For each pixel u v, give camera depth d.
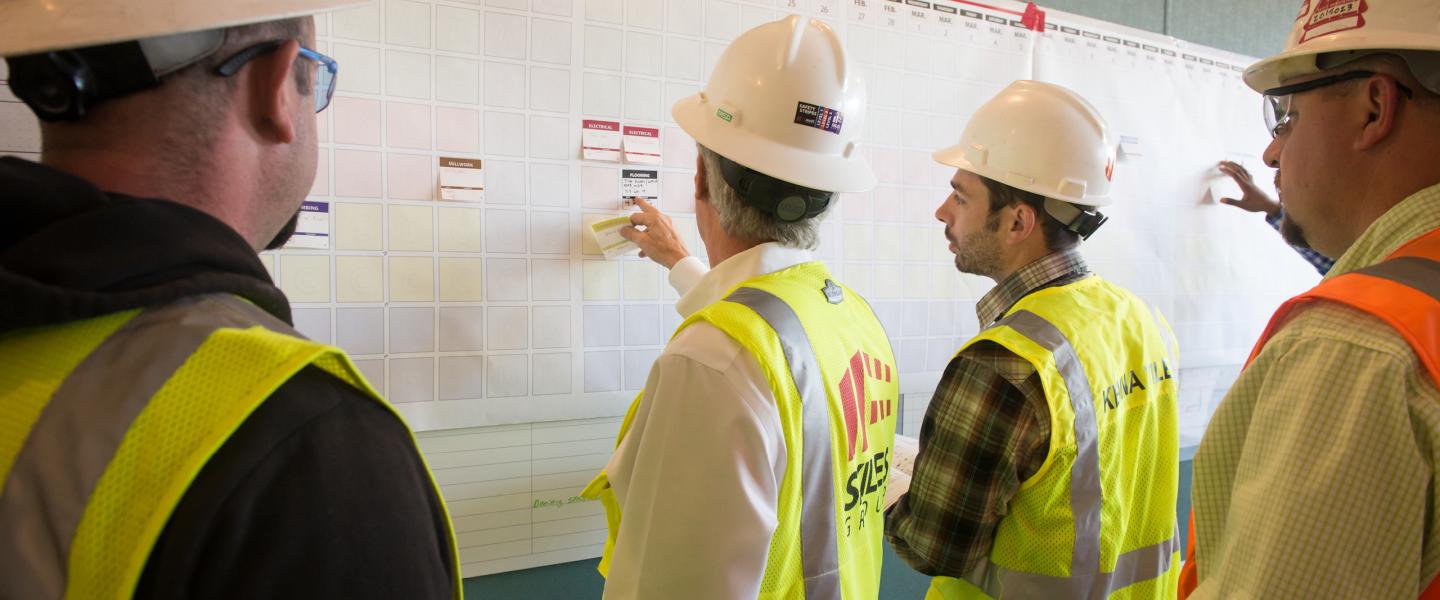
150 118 0.42
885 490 1.03
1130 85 1.91
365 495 0.39
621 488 0.88
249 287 0.43
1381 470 0.54
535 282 1.31
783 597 0.82
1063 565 1.00
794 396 0.79
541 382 1.33
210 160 0.44
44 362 0.37
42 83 0.39
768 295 0.85
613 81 1.35
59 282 0.35
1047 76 1.80
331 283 1.16
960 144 1.28
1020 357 0.99
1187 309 2.01
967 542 1.02
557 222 1.32
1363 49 0.64
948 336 1.74
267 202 0.50
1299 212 0.74
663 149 1.40
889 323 1.66
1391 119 0.64
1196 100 2.00
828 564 0.85
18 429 0.35
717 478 0.75
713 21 1.43
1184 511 2.12
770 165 0.91
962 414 1.02
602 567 0.99
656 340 1.43
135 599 0.34
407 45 1.19
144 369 0.37
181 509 0.35
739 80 0.96
